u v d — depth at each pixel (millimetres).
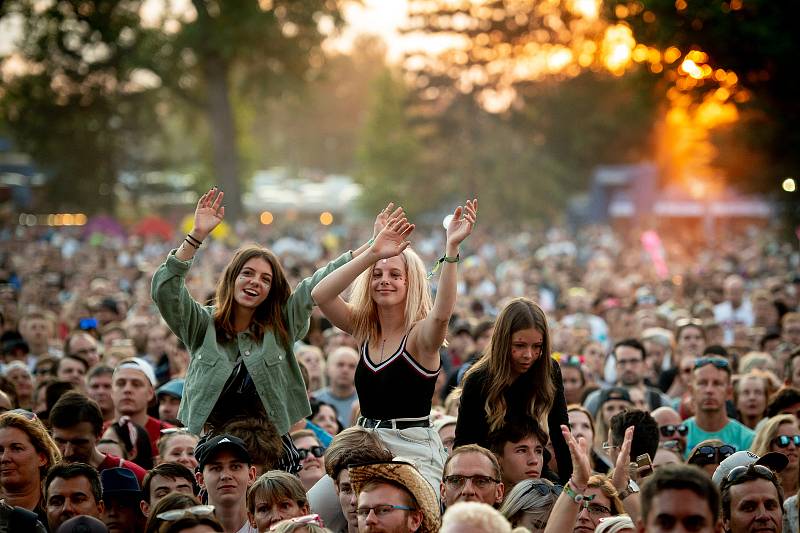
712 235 133250
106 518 18641
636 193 166375
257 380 18844
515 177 199500
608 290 56062
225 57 138250
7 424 18391
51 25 138000
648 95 81625
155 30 141625
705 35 75812
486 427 18422
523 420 18281
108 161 157750
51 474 17719
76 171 155750
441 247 117375
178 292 18844
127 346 31797
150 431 24594
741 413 26703
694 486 12047
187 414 18906
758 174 99625
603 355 34219
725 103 80500
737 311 48562
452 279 17562
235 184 145750
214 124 145250
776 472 18344
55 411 20562
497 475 16328
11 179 169375
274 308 19266
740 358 35156
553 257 85438
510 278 64062
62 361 29078
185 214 182500
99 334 40625
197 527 14078
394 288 18031
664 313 44531
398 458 16609
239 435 18438
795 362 28094
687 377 28531
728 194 148500
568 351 35719
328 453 17203
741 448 24562
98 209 161750
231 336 19109
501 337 18312
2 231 123250
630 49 80750
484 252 107562
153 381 24938
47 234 118750
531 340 18234
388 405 17891
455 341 34500
